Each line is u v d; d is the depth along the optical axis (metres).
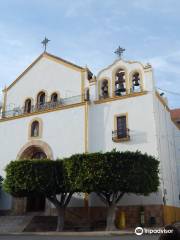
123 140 29.11
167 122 33.34
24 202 33.31
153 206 26.45
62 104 34.28
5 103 38.94
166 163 30.06
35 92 37.22
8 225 27.52
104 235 20.53
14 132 35.62
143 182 23.69
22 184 25.59
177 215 30.48
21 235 21.64
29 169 25.83
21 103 37.88
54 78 36.34
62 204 26.20
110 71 32.75
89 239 17.11
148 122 28.69
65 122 32.50
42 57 38.28
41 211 32.38
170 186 30.03
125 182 23.27
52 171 25.83
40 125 34.00
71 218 28.88
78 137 31.22
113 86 32.16
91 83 32.91
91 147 30.55
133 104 29.89
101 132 30.58
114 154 24.03
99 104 31.62
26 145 34.19
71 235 21.00
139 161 24.02
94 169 23.81
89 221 28.03
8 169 26.94
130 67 31.77
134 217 26.70
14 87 39.12
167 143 31.84
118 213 26.92
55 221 28.23
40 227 26.91
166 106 33.97
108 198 24.77
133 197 27.38
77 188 24.25
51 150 32.34
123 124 29.88
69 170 24.91
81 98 33.31
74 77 34.91
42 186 25.27
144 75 30.45
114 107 30.72
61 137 32.22
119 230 23.83
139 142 28.50
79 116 31.89
